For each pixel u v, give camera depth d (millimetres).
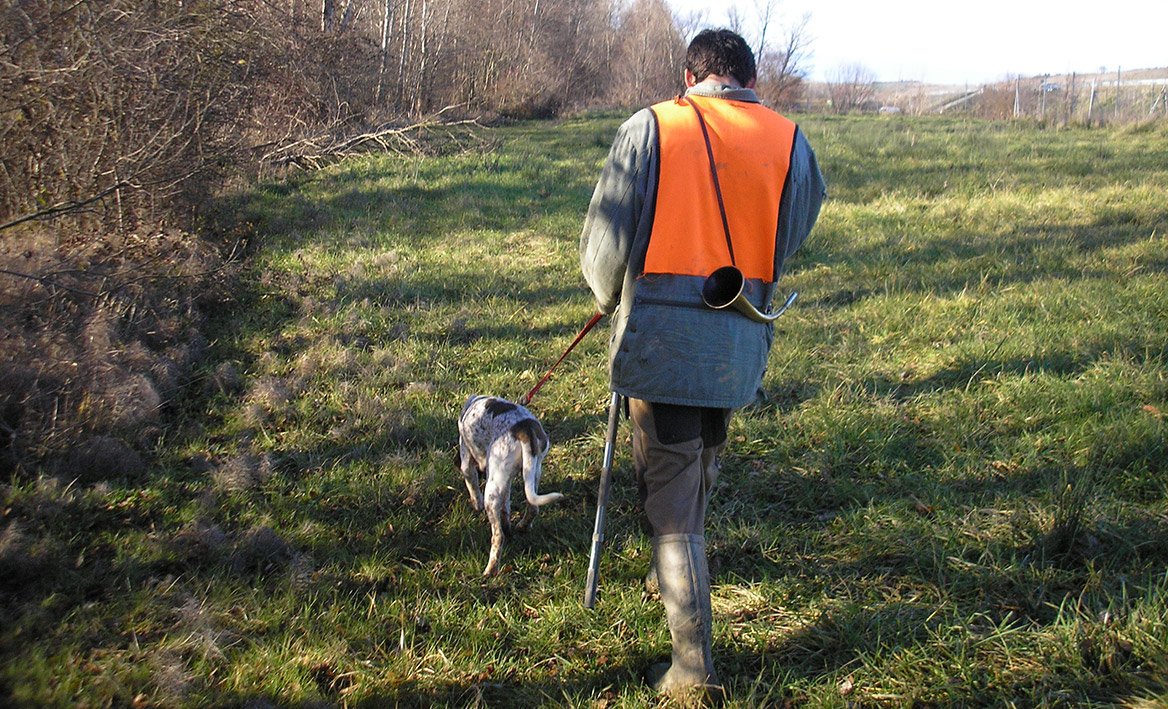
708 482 2799
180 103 7328
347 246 8305
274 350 5508
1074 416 3924
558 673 2650
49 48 5855
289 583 3004
